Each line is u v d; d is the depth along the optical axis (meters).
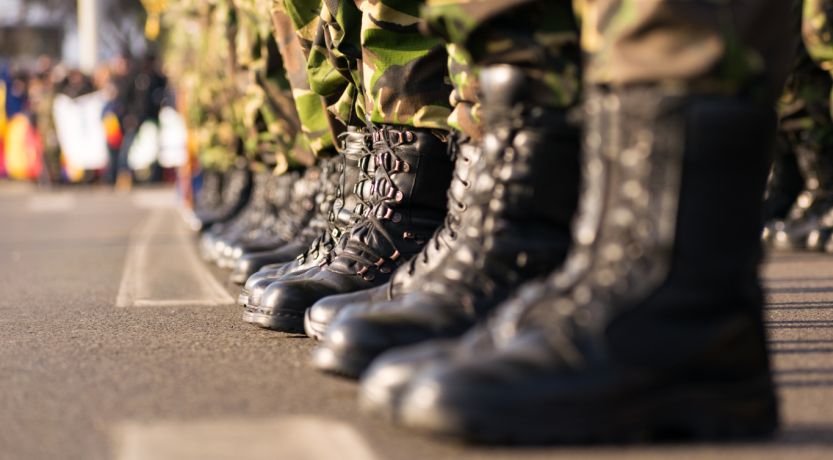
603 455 1.48
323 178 3.00
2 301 2.96
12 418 1.68
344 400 1.73
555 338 1.51
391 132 2.15
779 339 2.12
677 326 1.51
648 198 1.50
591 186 1.54
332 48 2.32
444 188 2.16
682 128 1.49
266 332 2.25
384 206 2.16
